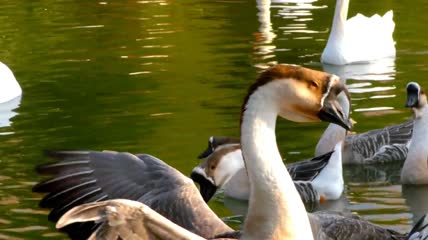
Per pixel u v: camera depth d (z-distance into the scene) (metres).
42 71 21.45
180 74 20.67
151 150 15.70
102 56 22.58
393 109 18.22
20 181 14.38
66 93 19.58
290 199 7.22
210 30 25.16
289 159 15.74
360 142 16.69
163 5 28.81
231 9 28.12
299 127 17.44
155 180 9.21
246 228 7.30
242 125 7.30
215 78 20.30
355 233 11.20
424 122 15.23
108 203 6.70
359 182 15.61
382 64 22.12
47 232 12.34
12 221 12.77
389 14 23.80
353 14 28.08
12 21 26.72
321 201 14.68
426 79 20.41
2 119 17.86
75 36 24.78
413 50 23.33
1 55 22.97
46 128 17.17
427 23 26.11
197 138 16.25
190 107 18.11
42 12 27.89
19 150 15.94
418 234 9.99
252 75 20.50
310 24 26.03
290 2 28.84
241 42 23.81
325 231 11.11
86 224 7.90
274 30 25.27
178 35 24.62
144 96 19.03
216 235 8.84
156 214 6.74
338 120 7.34
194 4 28.95
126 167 9.17
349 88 19.83
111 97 19.05
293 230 7.20
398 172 16.19
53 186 8.69
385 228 11.84
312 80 7.32
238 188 14.77
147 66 21.53
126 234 6.80
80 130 16.97
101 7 28.55
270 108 7.29
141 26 25.80
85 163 8.91
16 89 19.34
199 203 9.05
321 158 15.04
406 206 14.01
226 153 14.66
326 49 22.55
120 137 16.42
